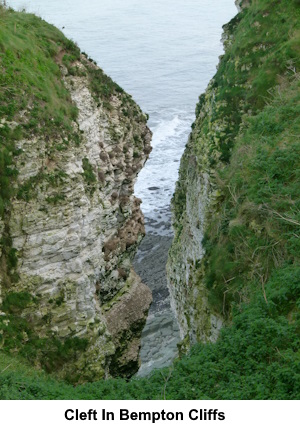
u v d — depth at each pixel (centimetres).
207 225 2319
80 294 2056
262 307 1481
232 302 1764
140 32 10706
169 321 3353
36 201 1912
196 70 8675
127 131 2564
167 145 6188
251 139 2042
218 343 1487
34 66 2105
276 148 1870
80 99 2278
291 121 1977
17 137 1888
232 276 1859
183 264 2748
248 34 2605
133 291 2645
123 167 2506
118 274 2562
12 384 1440
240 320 1484
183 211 3145
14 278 1903
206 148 2508
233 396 1260
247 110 2403
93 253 2197
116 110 2511
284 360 1292
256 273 1689
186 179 3094
